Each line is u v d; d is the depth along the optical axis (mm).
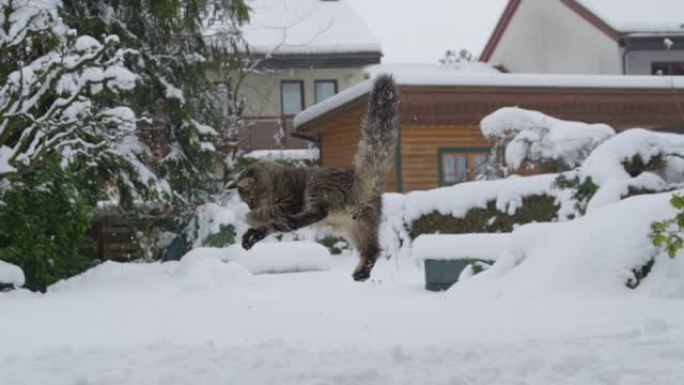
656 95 22109
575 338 6320
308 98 29172
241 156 20625
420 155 21469
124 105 17328
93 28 16953
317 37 29141
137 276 14258
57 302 10906
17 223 13656
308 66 28859
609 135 15773
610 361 5457
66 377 5449
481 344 6105
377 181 6801
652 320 6555
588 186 13578
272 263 14383
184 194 18797
